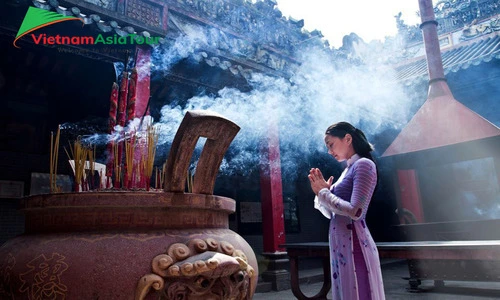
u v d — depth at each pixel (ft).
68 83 18.56
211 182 5.17
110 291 3.77
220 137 5.02
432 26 15.53
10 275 4.04
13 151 18.24
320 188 7.38
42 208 4.40
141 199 4.31
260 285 19.34
